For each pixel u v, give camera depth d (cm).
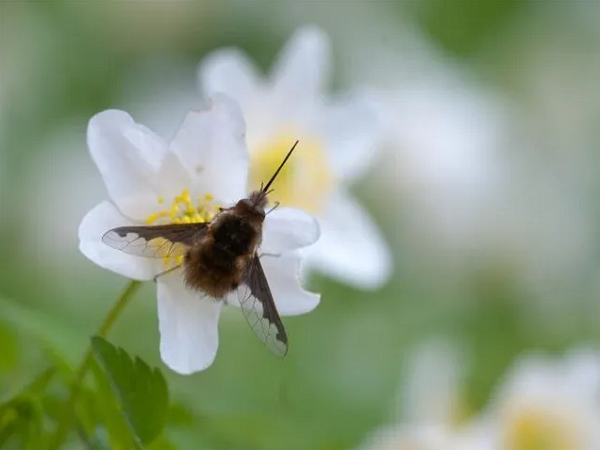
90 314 39
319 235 29
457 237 43
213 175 29
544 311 43
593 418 33
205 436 30
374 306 41
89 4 43
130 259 28
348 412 39
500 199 43
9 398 29
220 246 28
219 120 28
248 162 29
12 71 43
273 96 33
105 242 28
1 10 43
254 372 38
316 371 39
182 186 28
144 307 38
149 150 28
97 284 39
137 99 43
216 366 38
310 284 40
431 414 35
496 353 42
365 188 42
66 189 41
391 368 40
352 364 40
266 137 33
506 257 43
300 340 40
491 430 34
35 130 42
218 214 28
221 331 39
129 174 28
